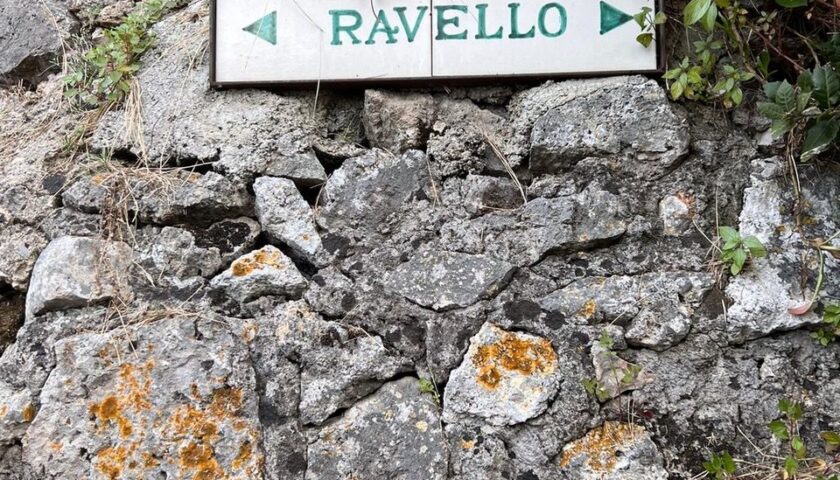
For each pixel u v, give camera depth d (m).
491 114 1.99
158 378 1.72
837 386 1.70
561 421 1.71
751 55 1.91
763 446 1.68
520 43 1.92
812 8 1.85
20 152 2.05
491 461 1.70
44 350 1.76
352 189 1.89
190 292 1.81
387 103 1.95
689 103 1.91
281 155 1.92
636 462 1.68
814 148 1.75
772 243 1.79
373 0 1.95
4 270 1.88
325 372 1.77
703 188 1.85
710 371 1.73
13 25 2.31
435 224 1.87
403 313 1.81
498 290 1.81
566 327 1.76
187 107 1.99
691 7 1.76
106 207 1.88
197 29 2.14
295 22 1.96
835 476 1.57
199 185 1.88
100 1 2.36
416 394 1.76
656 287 1.77
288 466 1.71
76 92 2.10
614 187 1.85
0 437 1.71
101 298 1.80
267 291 1.83
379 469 1.71
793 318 1.72
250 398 1.73
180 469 1.67
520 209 1.86
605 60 1.90
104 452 1.68
